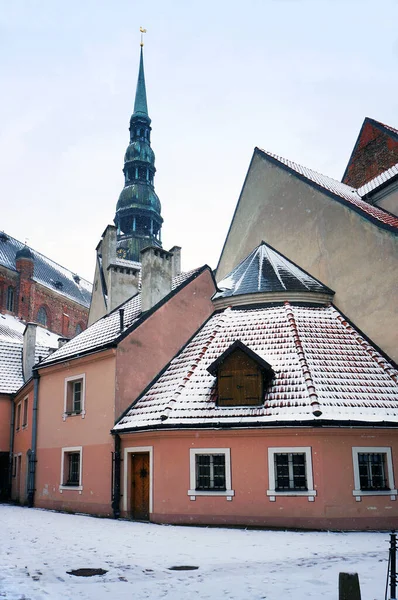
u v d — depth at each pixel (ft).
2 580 30.32
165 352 72.33
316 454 54.13
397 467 55.62
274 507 54.13
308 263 80.43
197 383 62.95
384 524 53.62
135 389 68.39
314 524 52.75
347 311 72.49
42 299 225.15
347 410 55.31
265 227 90.17
